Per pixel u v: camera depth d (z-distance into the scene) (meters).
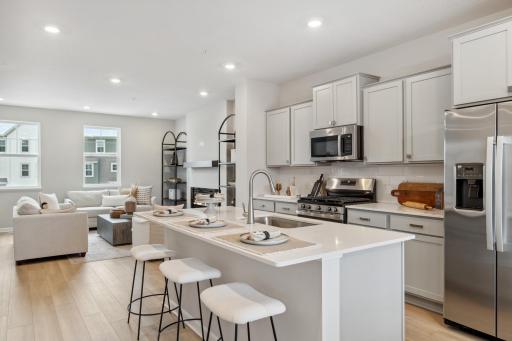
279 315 1.92
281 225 2.79
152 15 3.01
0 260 4.79
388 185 3.95
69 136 7.48
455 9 2.96
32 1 2.74
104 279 3.95
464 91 2.69
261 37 3.53
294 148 4.82
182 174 8.45
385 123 3.65
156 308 3.12
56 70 4.54
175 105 6.94
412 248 3.05
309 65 4.45
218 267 2.51
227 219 2.70
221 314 1.59
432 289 2.91
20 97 6.13
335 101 4.13
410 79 3.43
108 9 2.89
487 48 2.55
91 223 7.05
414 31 3.42
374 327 1.90
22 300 3.31
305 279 1.74
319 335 1.65
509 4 2.88
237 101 5.29
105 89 5.57
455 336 2.56
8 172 6.95
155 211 2.93
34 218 4.63
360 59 4.21
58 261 4.73
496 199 2.35
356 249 1.72
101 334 2.63
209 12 2.97
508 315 2.35
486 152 2.42
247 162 5.11
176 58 4.13
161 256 2.68
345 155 3.96
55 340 2.54
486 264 2.46
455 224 2.64
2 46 3.68
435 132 3.21
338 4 2.85
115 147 8.14
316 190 4.58
